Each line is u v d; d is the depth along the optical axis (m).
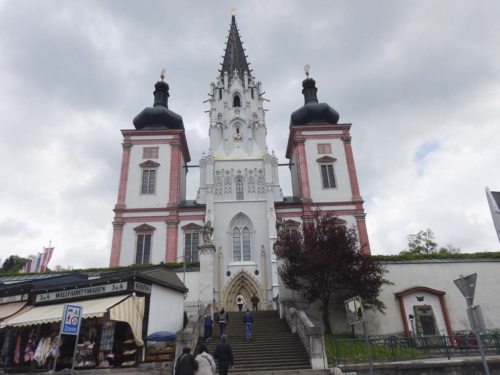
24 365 24.64
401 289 35.84
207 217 49.00
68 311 14.98
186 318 31.39
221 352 16.09
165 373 20.05
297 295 34.25
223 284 46.62
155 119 58.69
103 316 23.08
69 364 22.95
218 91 61.94
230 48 68.38
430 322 34.34
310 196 53.50
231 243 49.28
